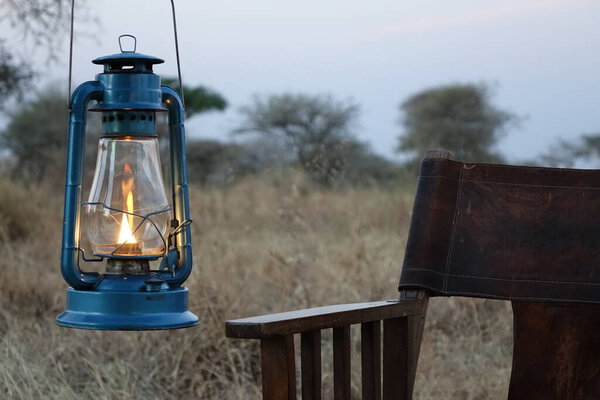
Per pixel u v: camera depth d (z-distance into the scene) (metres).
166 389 4.23
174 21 2.22
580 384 2.82
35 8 6.88
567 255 2.90
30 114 16.42
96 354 4.52
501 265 2.91
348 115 23.30
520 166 3.02
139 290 2.05
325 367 4.51
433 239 2.94
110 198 2.10
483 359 4.60
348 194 9.50
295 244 6.39
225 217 9.28
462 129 22.19
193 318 2.12
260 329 2.21
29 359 4.33
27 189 9.80
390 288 5.43
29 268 6.35
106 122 2.12
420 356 4.42
